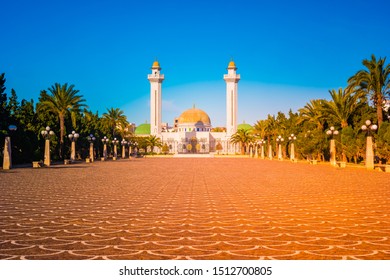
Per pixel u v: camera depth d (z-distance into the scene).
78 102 51.88
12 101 47.34
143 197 15.49
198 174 30.16
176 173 31.42
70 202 14.05
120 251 7.31
